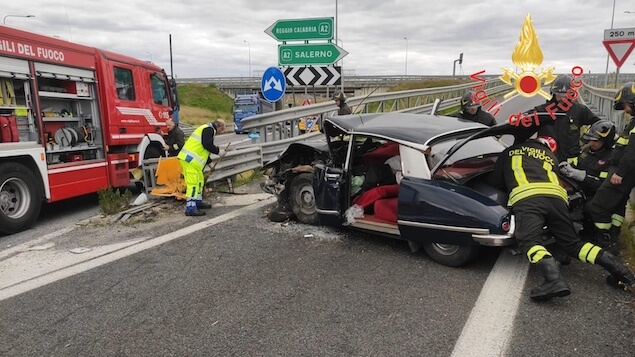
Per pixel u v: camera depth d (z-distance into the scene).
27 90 6.47
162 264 4.81
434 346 3.13
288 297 3.94
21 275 4.64
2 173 6.00
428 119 5.46
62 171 6.96
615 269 3.74
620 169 4.28
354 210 5.34
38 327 3.55
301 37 10.88
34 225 6.72
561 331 3.26
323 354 3.07
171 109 9.98
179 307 3.81
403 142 4.78
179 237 5.73
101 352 3.19
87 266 4.82
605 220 4.57
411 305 3.73
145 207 7.17
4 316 3.75
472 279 4.21
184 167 6.72
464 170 4.84
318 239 5.48
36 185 6.51
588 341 3.12
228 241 5.50
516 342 3.14
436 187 4.44
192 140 6.69
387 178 5.55
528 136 4.59
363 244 5.27
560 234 4.03
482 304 3.71
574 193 4.75
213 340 3.29
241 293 4.05
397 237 4.93
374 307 3.72
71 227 6.47
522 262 4.60
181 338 3.33
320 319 3.55
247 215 6.69
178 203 7.44
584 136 5.13
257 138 12.70
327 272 4.46
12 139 6.18
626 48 9.82
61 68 7.02
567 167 5.03
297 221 6.27
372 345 3.16
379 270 4.48
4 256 5.29
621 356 2.94
